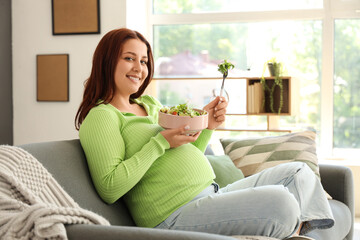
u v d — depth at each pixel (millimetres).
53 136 3779
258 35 3939
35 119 3816
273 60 3525
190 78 3730
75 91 3709
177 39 4074
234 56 3986
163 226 1453
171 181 1479
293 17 3857
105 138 1423
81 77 3693
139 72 1657
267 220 1322
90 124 1451
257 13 3902
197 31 4039
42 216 942
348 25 3838
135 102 1840
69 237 912
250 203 1351
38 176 1186
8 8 3787
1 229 955
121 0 3578
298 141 2494
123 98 1707
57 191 1203
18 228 938
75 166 1374
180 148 1552
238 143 2576
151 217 1472
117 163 1414
